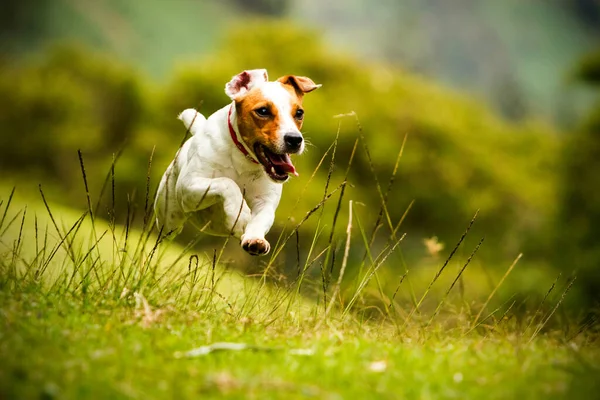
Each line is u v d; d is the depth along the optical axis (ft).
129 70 97.66
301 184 74.84
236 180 18.45
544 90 350.43
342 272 16.81
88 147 90.58
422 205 82.99
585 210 68.59
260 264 20.27
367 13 357.82
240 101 17.97
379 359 13.76
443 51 367.66
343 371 12.96
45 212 40.29
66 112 93.50
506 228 84.43
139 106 92.12
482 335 18.72
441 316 20.16
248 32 101.91
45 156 92.48
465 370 13.51
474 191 87.45
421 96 100.37
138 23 228.43
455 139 90.43
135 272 17.20
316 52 99.66
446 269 52.29
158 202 20.34
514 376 13.28
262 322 16.19
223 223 18.65
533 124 110.83
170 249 29.89
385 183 83.05
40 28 207.51
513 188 89.51
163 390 11.84
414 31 252.62
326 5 351.67
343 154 83.56
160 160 83.25
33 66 105.29
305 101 87.30
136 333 14.16
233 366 12.95
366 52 241.76
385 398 12.09
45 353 12.65
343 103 90.68
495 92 267.39
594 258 60.44
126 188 80.79
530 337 17.02
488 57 373.61
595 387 12.67
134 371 12.37
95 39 212.84
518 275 56.29
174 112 89.76
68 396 11.34
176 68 94.43
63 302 15.70
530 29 399.44
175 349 13.65
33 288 16.62
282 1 309.22
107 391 11.62
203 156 18.15
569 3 444.96
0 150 92.94
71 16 214.69
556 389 12.62
